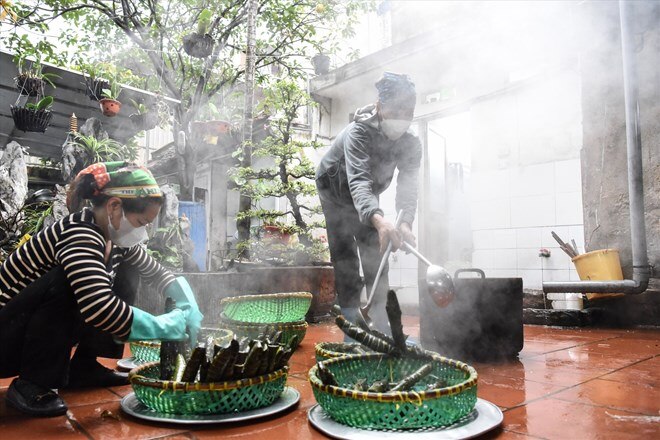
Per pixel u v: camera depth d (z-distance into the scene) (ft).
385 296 8.95
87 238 5.47
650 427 5.02
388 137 8.40
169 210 15.05
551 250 16.35
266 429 5.01
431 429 4.76
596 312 13.83
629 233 13.82
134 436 4.83
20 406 5.45
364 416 4.70
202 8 20.65
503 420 5.25
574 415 5.44
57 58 19.95
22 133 20.92
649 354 9.30
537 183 16.79
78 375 6.82
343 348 7.74
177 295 6.70
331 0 21.61
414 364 6.19
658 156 13.35
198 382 5.29
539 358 8.92
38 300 5.46
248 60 16.43
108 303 5.16
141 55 23.15
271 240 15.72
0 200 13.48
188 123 20.04
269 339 7.29
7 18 18.37
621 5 12.89
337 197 9.24
